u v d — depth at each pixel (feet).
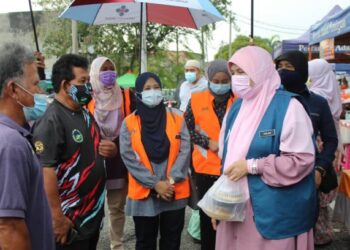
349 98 22.72
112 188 12.57
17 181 5.32
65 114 8.63
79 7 15.40
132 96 12.75
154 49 59.16
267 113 7.93
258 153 7.86
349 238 14.44
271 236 7.68
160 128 10.50
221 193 7.88
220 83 11.34
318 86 13.53
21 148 5.45
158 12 15.93
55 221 8.21
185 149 10.70
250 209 7.92
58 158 8.43
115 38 58.18
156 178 10.23
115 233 13.15
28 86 5.84
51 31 64.85
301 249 7.86
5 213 5.20
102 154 10.08
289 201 7.70
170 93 42.01
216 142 11.51
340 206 12.73
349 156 16.22
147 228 10.57
